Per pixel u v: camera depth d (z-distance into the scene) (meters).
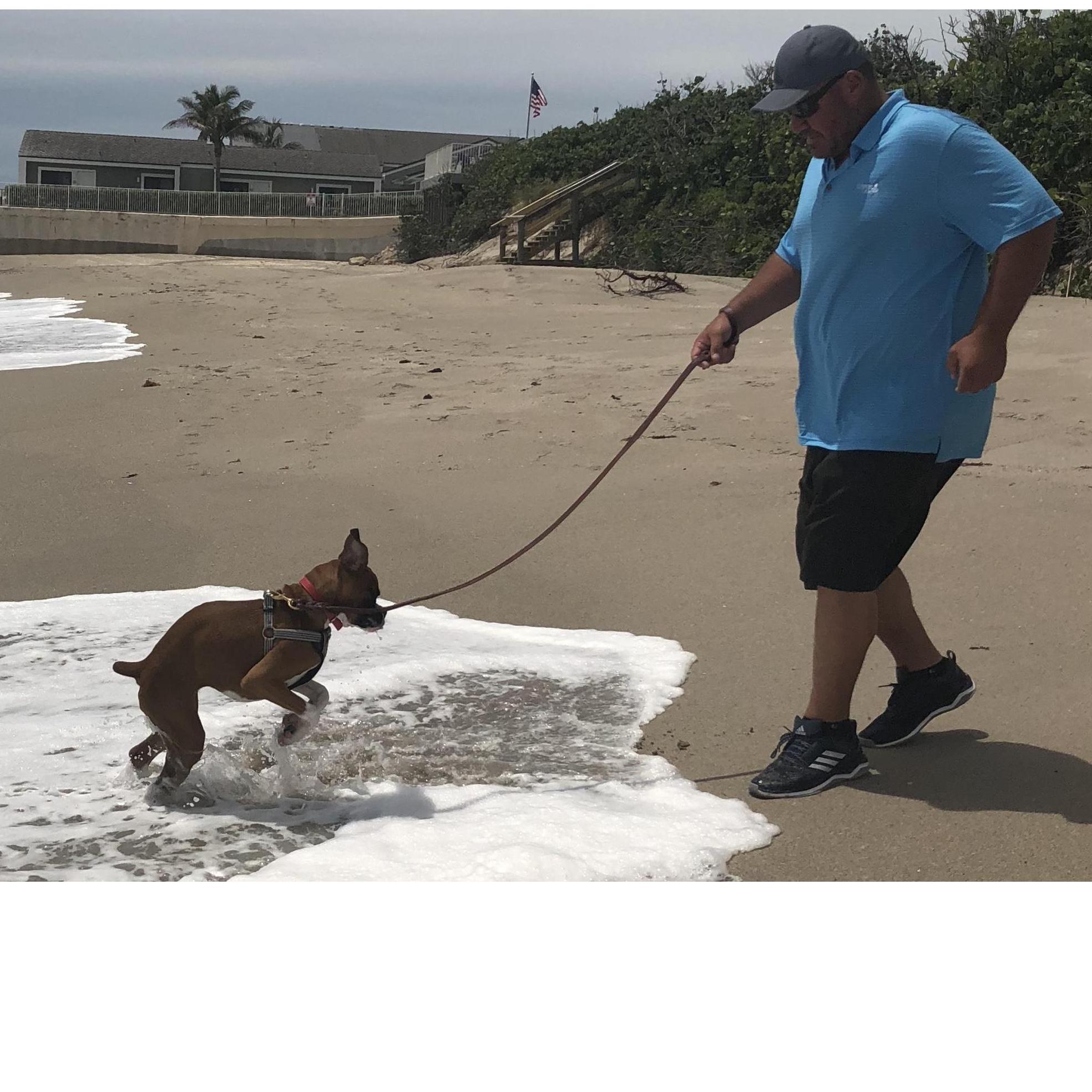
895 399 4.17
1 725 4.96
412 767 4.58
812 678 4.56
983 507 7.41
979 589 6.24
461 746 4.78
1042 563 6.49
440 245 41.62
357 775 4.51
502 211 38.25
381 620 4.31
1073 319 14.53
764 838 3.98
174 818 4.17
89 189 55.91
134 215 55.53
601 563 7.00
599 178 31.28
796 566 6.76
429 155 48.19
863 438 4.21
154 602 6.52
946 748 4.66
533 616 6.30
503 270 24.14
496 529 7.64
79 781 4.46
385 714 5.08
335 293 21.30
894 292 4.13
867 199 4.12
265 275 25.86
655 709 5.12
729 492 8.12
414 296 20.73
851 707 5.11
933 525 7.21
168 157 72.19
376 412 11.09
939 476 4.39
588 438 9.77
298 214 56.81
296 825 4.13
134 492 8.62
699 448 9.30
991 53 23.11
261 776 4.46
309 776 4.49
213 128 70.38
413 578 6.86
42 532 7.83
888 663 5.56
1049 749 4.59
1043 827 4.00
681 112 31.83
